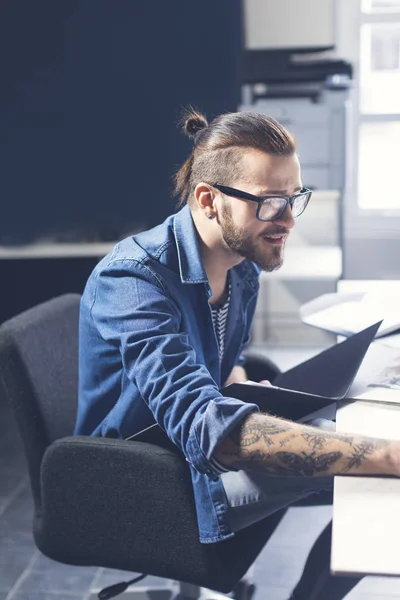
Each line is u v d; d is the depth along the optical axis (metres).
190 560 1.33
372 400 1.28
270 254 1.29
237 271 1.61
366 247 4.59
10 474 2.97
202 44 4.20
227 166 1.26
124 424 1.41
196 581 1.34
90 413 1.46
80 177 4.38
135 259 1.32
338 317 1.76
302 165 3.85
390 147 4.54
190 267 1.36
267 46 3.85
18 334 1.50
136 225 4.39
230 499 1.30
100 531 1.38
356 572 0.79
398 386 1.34
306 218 4.02
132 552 1.36
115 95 4.29
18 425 1.50
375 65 4.48
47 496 1.40
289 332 4.33
